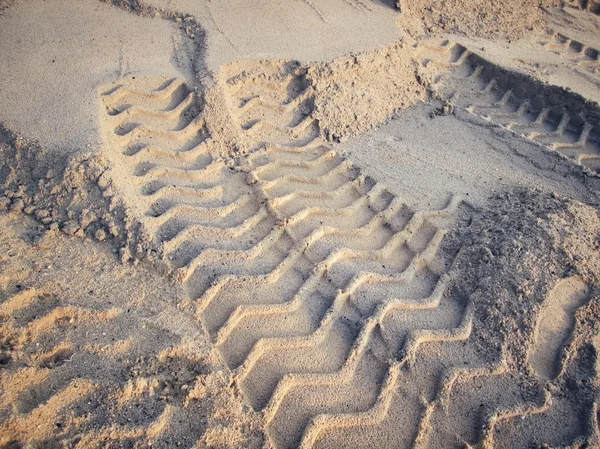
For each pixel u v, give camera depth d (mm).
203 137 1271
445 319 1010
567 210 1183
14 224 993
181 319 910
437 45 1832
